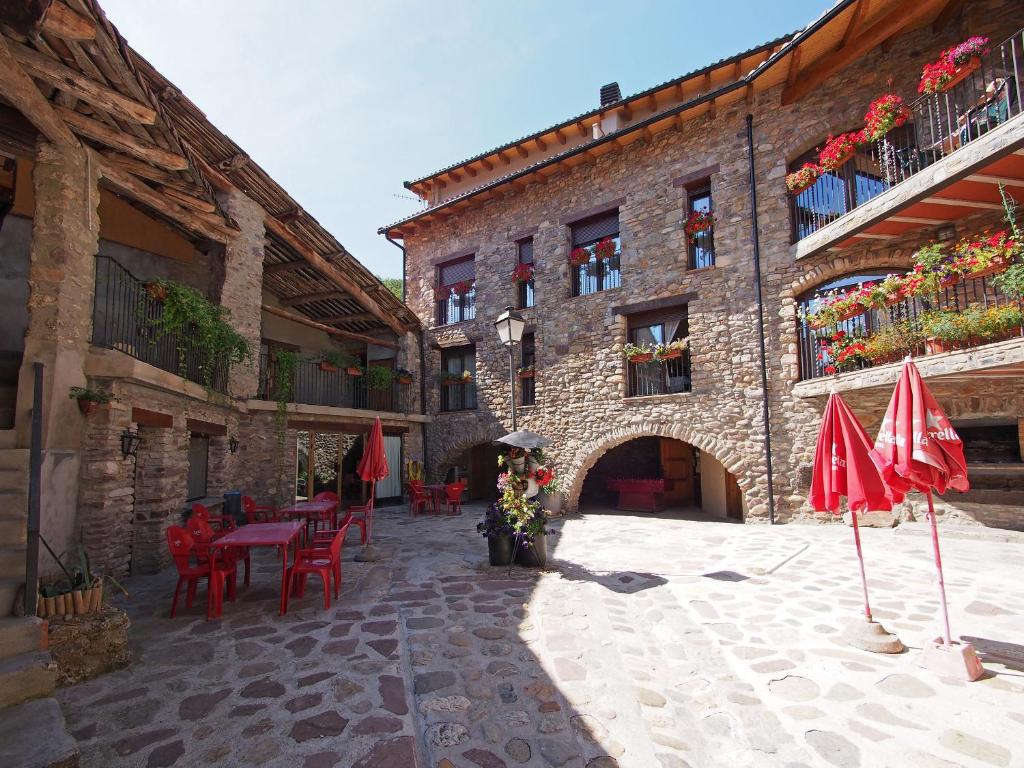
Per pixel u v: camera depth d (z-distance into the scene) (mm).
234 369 8602
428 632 3963
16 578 3197
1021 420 6879
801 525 8648
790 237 9188
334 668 3199
